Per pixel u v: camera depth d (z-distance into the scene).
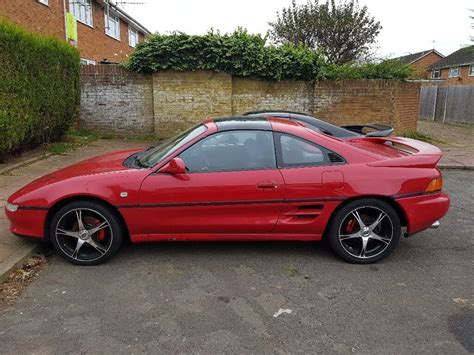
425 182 3.95
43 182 4.05
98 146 10.52
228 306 3.23
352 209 3.91
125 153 4.84
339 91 11.94
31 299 3.31
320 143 4.01
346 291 3.49
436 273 3.86
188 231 3.94
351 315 3.12
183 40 11.18
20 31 7.78
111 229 3.88
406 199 3.90
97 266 3.93
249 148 3.97
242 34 11.57
